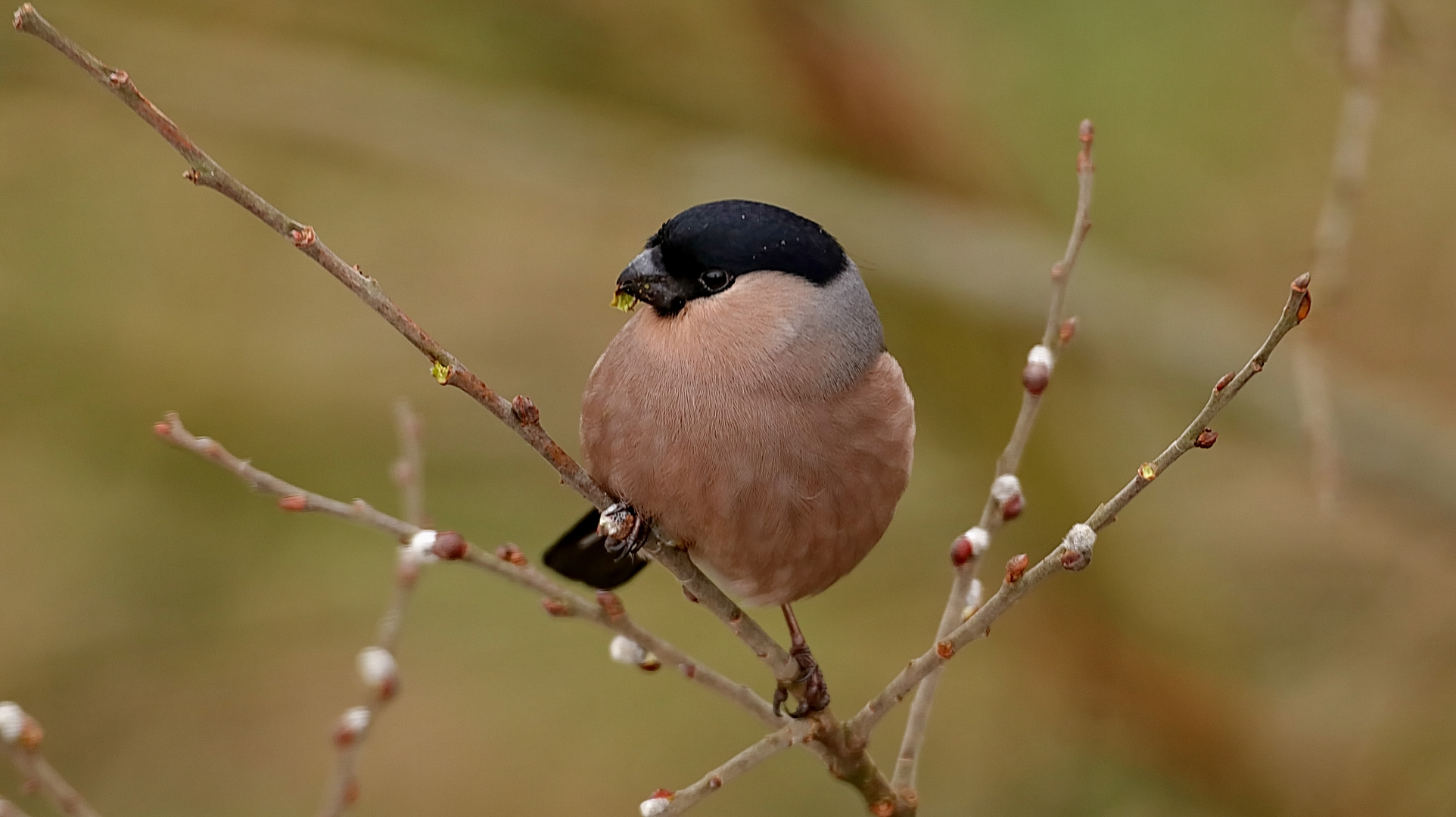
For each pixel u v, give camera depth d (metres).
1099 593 10.73
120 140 11.41
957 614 5.92
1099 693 10.71
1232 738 10.50
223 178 4.57
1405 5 9.58
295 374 11.05
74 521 10.58
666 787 10.46
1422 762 10.12
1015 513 5.86
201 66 11.21
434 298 11.74
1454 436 10.69
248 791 10.52
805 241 6.50
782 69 11.34
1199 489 11.42
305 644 10.63
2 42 10.78
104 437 10.56
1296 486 11.24
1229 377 4.81
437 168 11.27
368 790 10.53
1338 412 10.64
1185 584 11.14
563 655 10.65
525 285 11.93
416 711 10.65
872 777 5.86
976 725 10.74
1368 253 11.52
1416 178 11.47
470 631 10.62
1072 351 11.23
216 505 10.62
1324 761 10.41
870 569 10.91
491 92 11.52
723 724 10.55
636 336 6.48
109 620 10.51
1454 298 11.42
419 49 11.45
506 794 10.48
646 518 6.52
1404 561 10.87
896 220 11.30
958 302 11.12
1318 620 10.86
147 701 10.57
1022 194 11.87
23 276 10.93
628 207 11.48
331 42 11.45
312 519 10.66
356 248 11.82
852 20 11.41
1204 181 11.67
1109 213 11.83
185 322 11.05
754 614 10.71
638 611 10.61
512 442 10.99
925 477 11.18
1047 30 11.31
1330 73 10.99
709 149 11.59
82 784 10.42
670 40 11.38
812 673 6.11
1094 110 11.43
